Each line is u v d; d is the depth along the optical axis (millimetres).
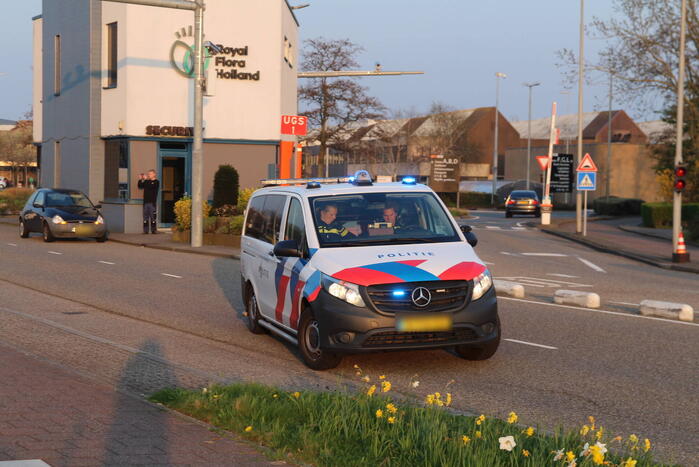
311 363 8180
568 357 8883
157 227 28797
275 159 30125
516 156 86188
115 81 29391
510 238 30547
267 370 8133
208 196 29312
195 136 23281
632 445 5168
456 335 7840
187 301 13172
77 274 16766
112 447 4910
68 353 8555
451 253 8266
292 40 33375
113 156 29531
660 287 16328
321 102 47781
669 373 8117
